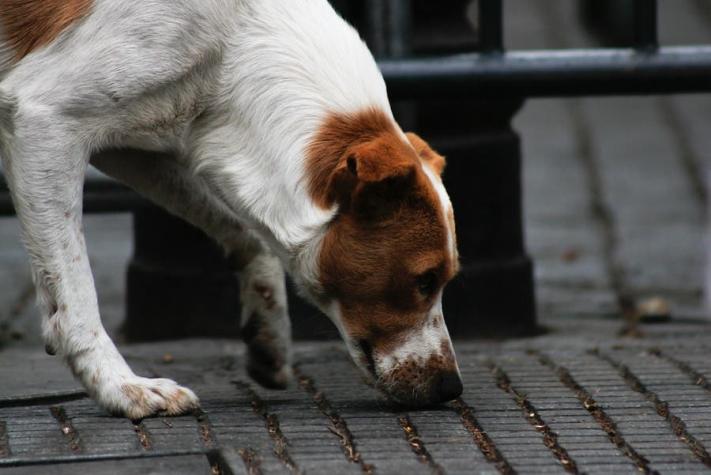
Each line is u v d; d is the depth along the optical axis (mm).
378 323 7781
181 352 10461
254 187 7867
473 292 11312
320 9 8109
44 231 7719
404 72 10180
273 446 7254
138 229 11633
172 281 11398
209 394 8625
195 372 9547
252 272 8641
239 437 7395
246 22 7883
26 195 7707
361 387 8766
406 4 10508
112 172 8539
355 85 7895
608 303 13312
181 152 8078
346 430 7590
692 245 15703
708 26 27859
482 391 8531
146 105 7785
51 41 7641
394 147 7523
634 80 10250
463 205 11312
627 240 16000
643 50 10281
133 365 9812
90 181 10664
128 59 7629
